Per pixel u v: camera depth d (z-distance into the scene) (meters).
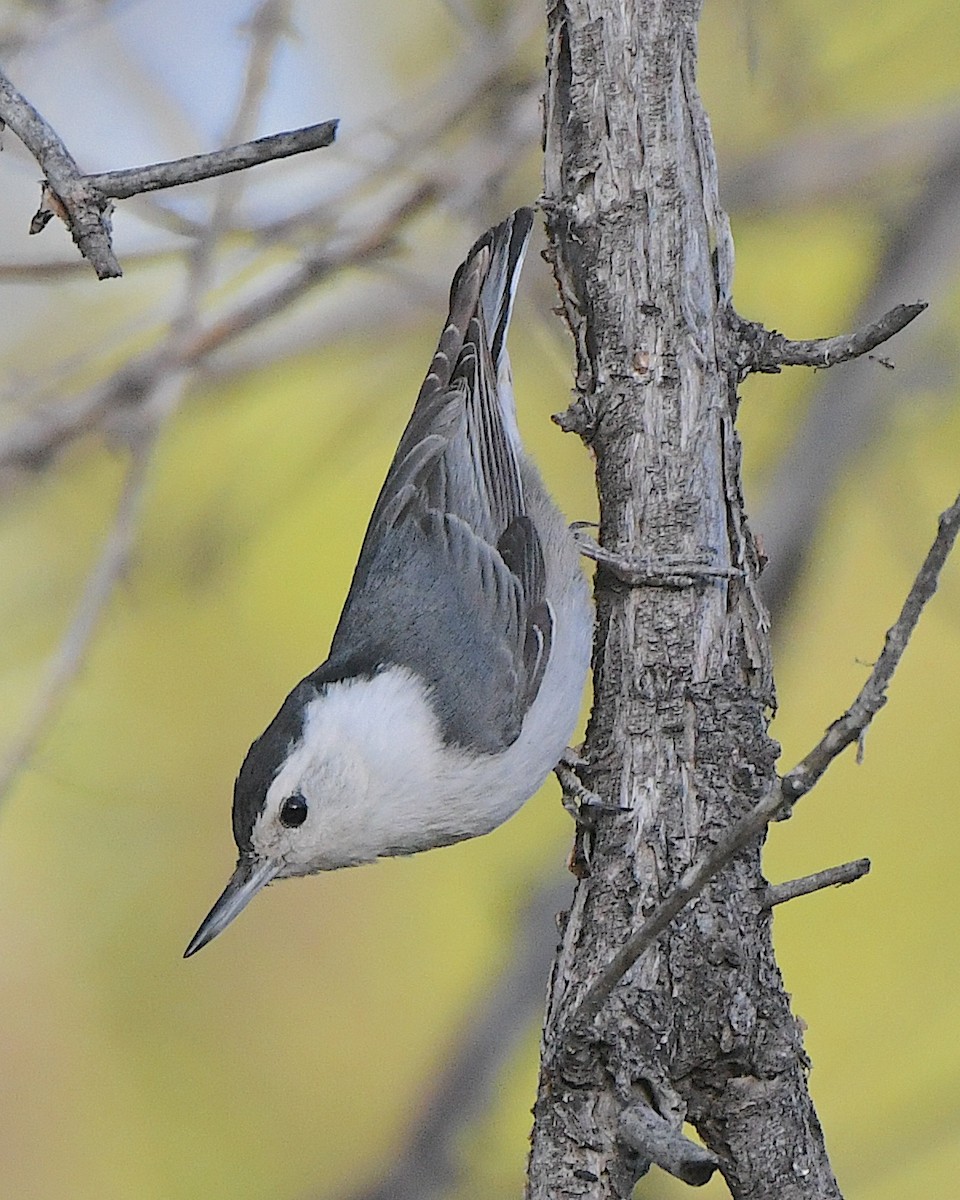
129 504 8.93
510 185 10.80
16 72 9.13
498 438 9.36
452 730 8.48
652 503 7.36
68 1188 11.11
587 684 9.90
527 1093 10.61
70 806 11.22
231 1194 11.10
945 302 10.85
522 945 9.50
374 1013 11.52
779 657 9.84
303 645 11.53
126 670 11.41
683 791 7.01
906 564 11.23
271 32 8.81
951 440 11.23
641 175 7.41
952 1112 10.31
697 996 6.52
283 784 8.36
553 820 11.61
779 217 11.62
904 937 10.94
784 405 11.70
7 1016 11.34
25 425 10.12
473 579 8.84
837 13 11.51
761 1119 6.47
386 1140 10.98
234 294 10.41
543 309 10.32
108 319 12.03
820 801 11.28
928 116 11.39
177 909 11.50
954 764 11.26
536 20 9.61
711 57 11.20
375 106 11.34
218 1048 11.42
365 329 11.73
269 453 11.74
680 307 7.38
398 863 11.75
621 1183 6.32
